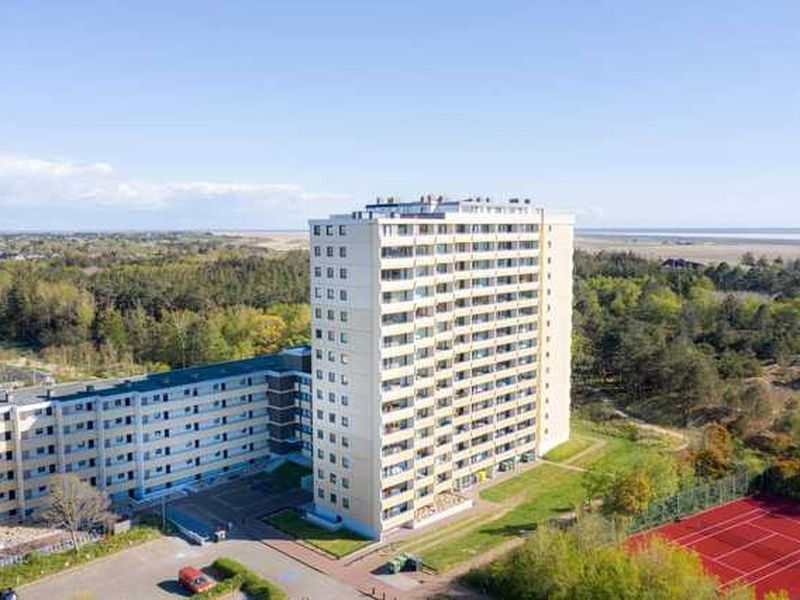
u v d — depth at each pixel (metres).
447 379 121.31
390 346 106.69
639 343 183.25
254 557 101.50
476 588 92.94
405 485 111.06
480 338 130.00
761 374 182.00
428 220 112.88
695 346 189.38
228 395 133.88
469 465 129.75
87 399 117.88
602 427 165.88
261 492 125.56
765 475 128.62
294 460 138.00
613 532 97.00
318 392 114.25
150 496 122.69
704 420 163.50
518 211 142.62
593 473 123.62
